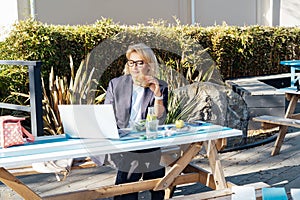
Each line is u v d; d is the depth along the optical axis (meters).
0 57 4.71
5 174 2.31
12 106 3.96
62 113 2.72
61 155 2.33
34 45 4.66
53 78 4.71
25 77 4.68
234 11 9.37
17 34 4.62
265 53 7.29
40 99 3.77
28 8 6.30
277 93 5.33
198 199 2.35
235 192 2.28
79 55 4.97
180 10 8.55
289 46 7.70
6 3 6.25
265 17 9.57
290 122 4.20
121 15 7.75
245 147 4.63
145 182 2.73
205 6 8.88
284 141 4.90
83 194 2.58
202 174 2.98
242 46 6.78
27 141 2.62
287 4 9.56
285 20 9.58
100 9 7.46
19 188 2.36
